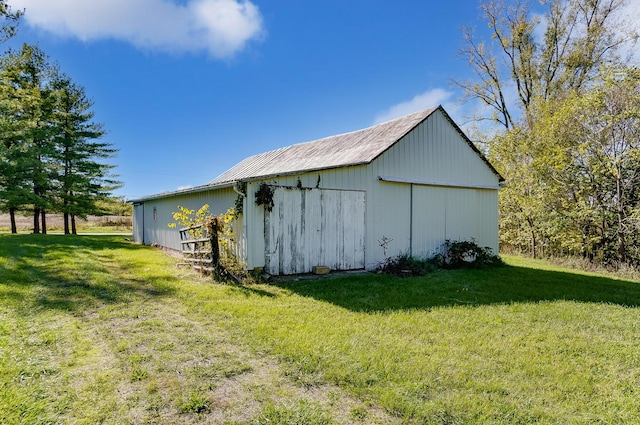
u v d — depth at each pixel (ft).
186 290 20.02
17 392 8.69
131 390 9.11
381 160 29.81
